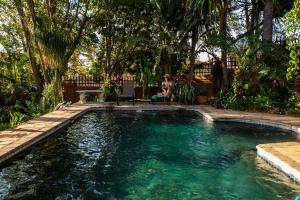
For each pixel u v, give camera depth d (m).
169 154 6.84
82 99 15.62
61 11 18.17
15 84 16.16
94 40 19.73
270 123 9.63
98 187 4.92
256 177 5.32
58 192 4.68
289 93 12.65
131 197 4.54
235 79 13.58
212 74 17.33
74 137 8.44
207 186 4.96
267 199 4.43
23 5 17.62
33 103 13.97
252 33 14.83
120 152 7.00
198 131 9.24
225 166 5.94
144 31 18.41
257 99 12.58
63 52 14.09
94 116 12.23
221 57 14.99
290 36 7.49
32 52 16.95
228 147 7.38
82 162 6.20
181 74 17.02
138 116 12.28
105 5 18.44
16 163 6.05
